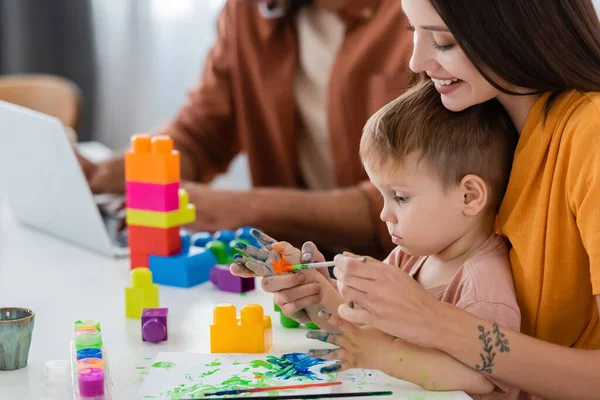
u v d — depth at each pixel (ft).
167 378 3.29
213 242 4.98
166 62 12.13
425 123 3.34
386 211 3.51
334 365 3.19
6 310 3.64
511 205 3.40
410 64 3.28
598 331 3.40
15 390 3.27
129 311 4.15
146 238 4.72
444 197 3.37
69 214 5.41
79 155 6.35
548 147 3.26
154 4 11.98
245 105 7.29
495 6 2.97
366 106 6.80
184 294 4.50
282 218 5.88
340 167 7.00
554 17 3.06
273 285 3.63
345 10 6.69
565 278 3.28
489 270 3.36
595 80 3.16
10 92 9.50
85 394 3.09
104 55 12.28
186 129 7.33
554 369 3.10
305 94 7.17
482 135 3.39
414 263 3.88
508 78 3.08
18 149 5.49
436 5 2.98
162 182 4.62
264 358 3.51
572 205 3.15
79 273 4.91
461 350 3.13
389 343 3.20
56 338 3.84
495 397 3.35
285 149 7.27
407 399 3.12
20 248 5.46
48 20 12.01
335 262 3.21
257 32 7.15
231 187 11.78
